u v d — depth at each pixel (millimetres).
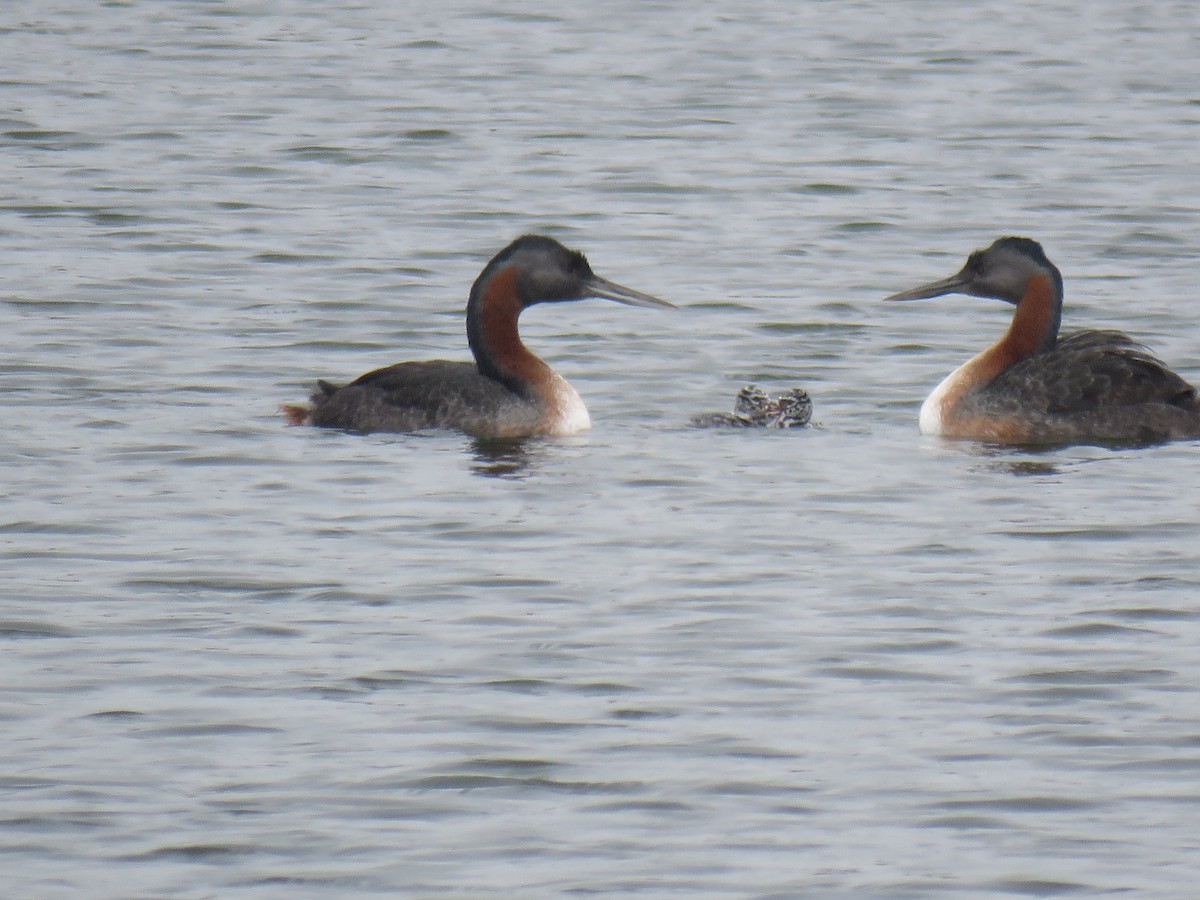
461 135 34688
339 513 16438
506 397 19016
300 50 42062
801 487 17250
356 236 27938
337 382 21078
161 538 15750
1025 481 17406
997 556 15359
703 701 12633
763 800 11344
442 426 18953
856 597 14469
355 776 11609
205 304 24234
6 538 15703
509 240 27938
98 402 19859
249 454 18109
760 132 35156
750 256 27078
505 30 44781
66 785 11469
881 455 18375
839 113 36625
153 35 43344
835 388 21062
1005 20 46062
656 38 43938
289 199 30125
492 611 14195
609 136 34781
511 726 12250
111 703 12586
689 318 23938
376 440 18672
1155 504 16641
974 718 12391
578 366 21812
